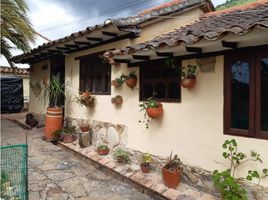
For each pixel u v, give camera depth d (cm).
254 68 331
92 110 652
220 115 370
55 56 840
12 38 752
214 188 379
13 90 1281
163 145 459
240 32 278
